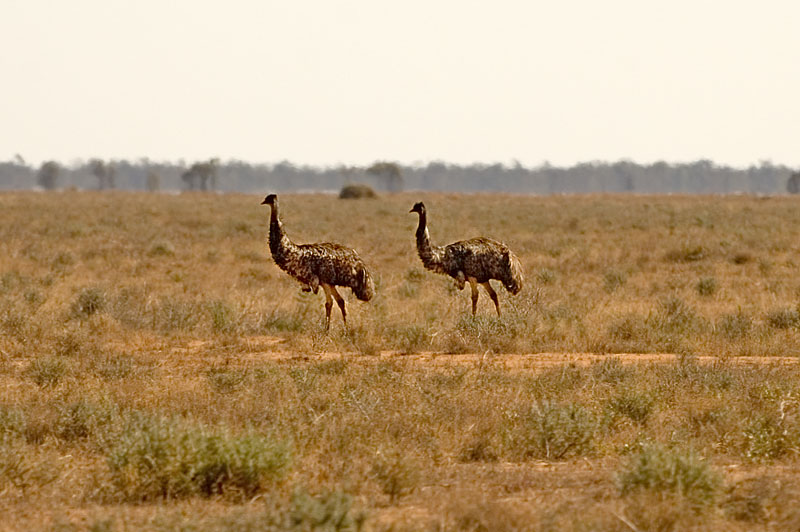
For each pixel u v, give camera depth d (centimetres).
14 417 4056
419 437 3912
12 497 3247
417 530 2814
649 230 18162
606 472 3484
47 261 11794
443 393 4566
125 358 5528
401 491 3250
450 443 3866
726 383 4859
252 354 6166
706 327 6900
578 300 8244
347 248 6794
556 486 3309
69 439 4038
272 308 7825
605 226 19738
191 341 6619
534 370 5453
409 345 6388
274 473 3312
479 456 3822
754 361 5791
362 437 3825
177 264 11781
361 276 6781
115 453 3372
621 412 4375
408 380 4962
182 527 2758
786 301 8294
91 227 18725
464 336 6419
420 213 6906
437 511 3022
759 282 9819
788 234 16538
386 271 11175
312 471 3450
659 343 6397
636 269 11138
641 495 3011
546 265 11706
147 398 4559
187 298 8331
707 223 19250
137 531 2803
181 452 3306
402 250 13988
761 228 18300
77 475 3494
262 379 5019
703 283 9025
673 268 11481
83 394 4575
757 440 3791
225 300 8038
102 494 3253
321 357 6050
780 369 5259
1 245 13962
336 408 4288
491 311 7394
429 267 6950
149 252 13200
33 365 5291
